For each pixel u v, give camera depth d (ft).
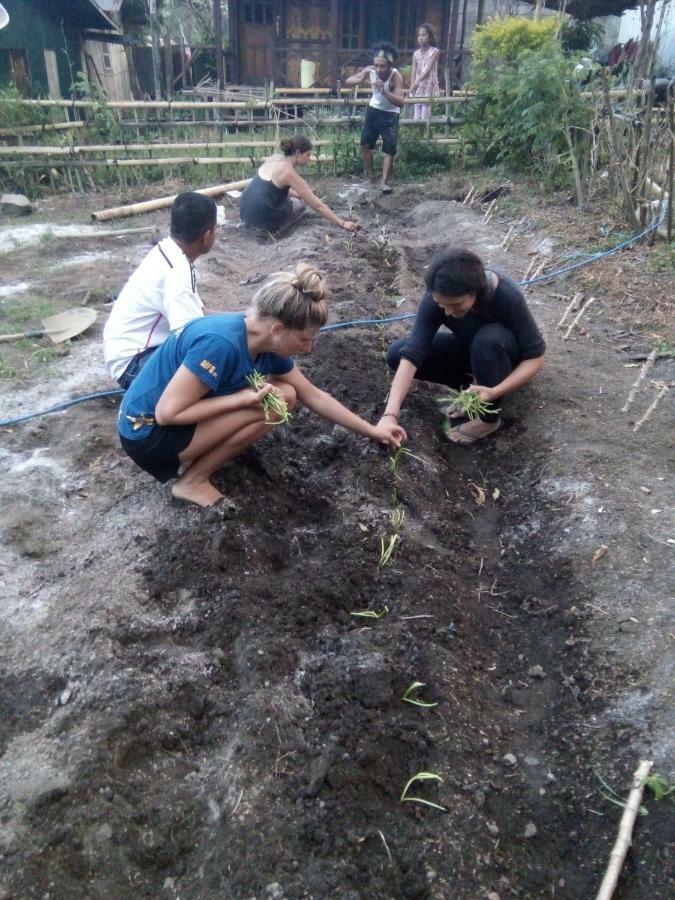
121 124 34.06
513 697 8.87
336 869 6.76
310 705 8.10
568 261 21.09
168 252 11.45
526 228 24.59
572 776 7.85
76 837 6.77
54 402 14.15
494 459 13.41
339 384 14.34
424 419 14.02
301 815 7.10
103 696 7.88
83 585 9.61
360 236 24.72
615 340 16.60
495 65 34.76
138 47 63.98
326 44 51.29
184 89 57.77
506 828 7.42
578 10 50.55
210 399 9.70
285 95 50.62
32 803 6.89
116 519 10.93
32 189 31.71
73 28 51.44
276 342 9.49
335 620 9.39
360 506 11.30
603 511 11.12
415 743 7.86
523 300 12.32
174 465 10.40
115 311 11.90
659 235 21.66
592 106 27.35
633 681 8.54
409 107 36.47
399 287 20.48
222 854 6.82
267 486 11.57
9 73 42.91
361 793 7.35
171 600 9.44
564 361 15.53
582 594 9.89
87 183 32.81
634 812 7.19
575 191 26.91
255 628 8.86
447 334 13.70
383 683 8.30
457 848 7.11
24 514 11.04
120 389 14.53
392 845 7.05
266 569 10.09
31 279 21.18
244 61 53.42
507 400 14.32
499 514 12.20
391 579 9.95
